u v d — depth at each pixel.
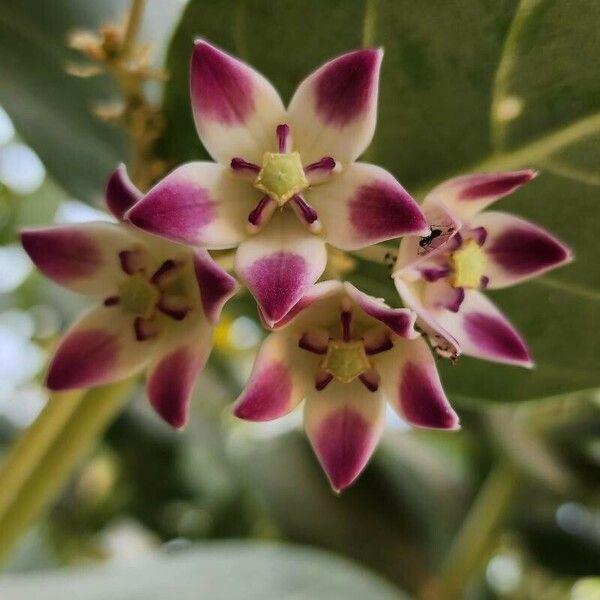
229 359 0.26
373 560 0.24
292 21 0.12
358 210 0.11
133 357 0.11
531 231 0.12
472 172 0.13
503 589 0.29
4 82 0.16
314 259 0.11
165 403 0.11
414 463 0.27
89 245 0.12
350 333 0.11
